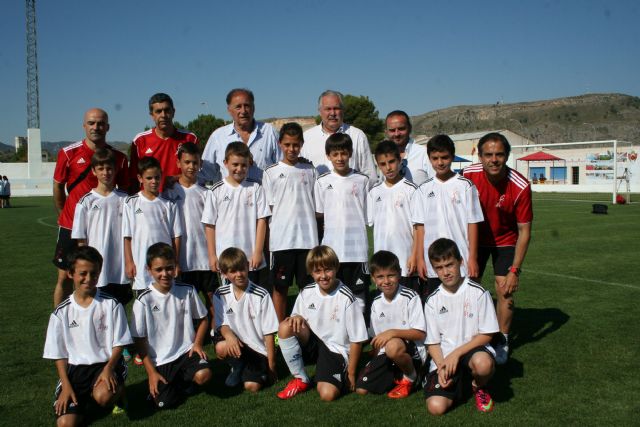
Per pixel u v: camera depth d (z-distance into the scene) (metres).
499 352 4.49
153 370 3.91
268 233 5.46
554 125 125.31
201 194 5.32
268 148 5.95
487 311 3.86
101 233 5.01
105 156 4.98
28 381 4.30
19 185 46.00
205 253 5.32
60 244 5.37
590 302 6.48
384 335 3.96
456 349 3.75
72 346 3.79
